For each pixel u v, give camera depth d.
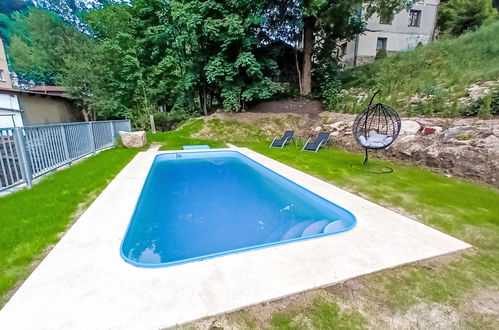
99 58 15.45
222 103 12.84
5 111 11.88
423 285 1.93
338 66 12.87
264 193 4.78
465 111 5.74
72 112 16.95
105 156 6.75
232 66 10.95
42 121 13.92
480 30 9.96
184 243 2.96
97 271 2.01
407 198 3.78
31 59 21.75
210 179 5.67
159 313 1.61
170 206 4.11
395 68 9.95
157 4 13.20
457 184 4.38
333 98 10.60
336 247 2.42
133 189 4.09
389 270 2.10
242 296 1.76
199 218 3.66
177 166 6.79
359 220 3.03
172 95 15.50
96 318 1.56
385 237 2.62
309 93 12.42
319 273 2.03
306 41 11.77
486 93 5.71
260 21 10.31
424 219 3.09
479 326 1.57
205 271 2.03
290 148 8.34
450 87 6.89
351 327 1.56
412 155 5.75
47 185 4.21
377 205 3.50
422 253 2.34
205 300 1.72
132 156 6.98
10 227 2.73
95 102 15.23
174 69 13.58
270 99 12.93
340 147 8.00
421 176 4.89
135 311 1.62
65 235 2.59
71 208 3.30
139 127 15.15
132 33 15.00
